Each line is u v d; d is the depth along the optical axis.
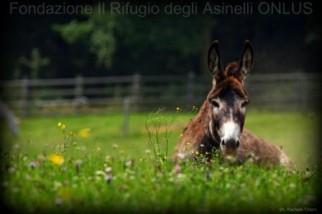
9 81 83.69
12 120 57.59
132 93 76.69
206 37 83.56
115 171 17.25
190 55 85.44
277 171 17.48
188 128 20.06
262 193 15.29
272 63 87.62
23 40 84.38
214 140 19.05
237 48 88.50
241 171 16.78
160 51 83.88
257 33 88.25
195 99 73.31
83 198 14.81
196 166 17.61
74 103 70.44
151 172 16.62
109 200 14.62
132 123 63.81
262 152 20.38
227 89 18.77
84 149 20.56
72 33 81.94
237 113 18.50
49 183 15.86
